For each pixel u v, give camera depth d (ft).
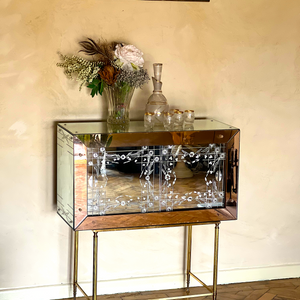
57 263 9.88
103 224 8.32
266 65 10.49
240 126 10.61
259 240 11.21
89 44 9.23
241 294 10.47
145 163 8.39
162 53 9.79
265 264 11.35
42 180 9.50
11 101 9.05
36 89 9.14
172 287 10.66
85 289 10.07
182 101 10.12
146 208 8.54
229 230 10.98
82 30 9.20
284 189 11.17
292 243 11.46
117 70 8.68
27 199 9.48
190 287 10.77
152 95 9.06
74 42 9.19
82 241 9.96
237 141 8.84
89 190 8.13
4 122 9.08
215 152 8.76
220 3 9.96
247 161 10.80
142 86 9.77
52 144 9.42
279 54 10.52
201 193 8.83
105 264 10.19
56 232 9.77
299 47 10.63
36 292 9.76
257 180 10.94
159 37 9.71
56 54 9.13
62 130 8.66
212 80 10.22
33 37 8.95
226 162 8.87
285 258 11.48
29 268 9.73
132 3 9.42
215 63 10.16
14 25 8.82
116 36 9.43
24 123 9.20
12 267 9.62
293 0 10.40
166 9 9.65
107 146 8.08
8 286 9.66
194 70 10.06
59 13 9.02
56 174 9.55
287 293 10.59
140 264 10.43
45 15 8.95
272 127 10.81
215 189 8.91
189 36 9.89
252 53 10.34
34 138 9.30
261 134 10.77
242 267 11.20
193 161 8.66
